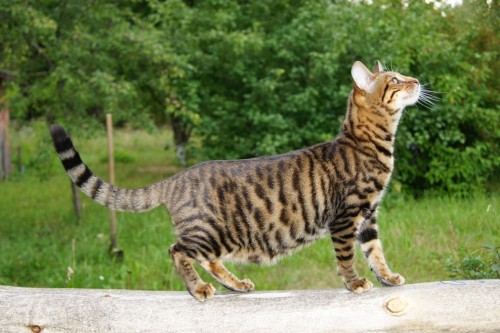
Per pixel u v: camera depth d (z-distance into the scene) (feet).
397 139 33.01
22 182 51.96
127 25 31.42
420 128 33.45
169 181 12.61
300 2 37.19
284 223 12.55
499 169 37.14
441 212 29.01
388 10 34.81
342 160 12.92
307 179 12.67
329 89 33.06
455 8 36.42
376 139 13.19
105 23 32.01
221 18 33.88
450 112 33.27
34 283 24.11
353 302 11.75
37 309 12.37
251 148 34.83
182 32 34.81
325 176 12.75
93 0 31.42
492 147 35.94
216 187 12.33
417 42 33.19
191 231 12.21
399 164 34.17
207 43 36.22
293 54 33.73
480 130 35.83
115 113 32.04
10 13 28.91
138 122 34.09
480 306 11.34
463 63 33.91
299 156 12.94
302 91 33.83
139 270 24.11
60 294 12.65
